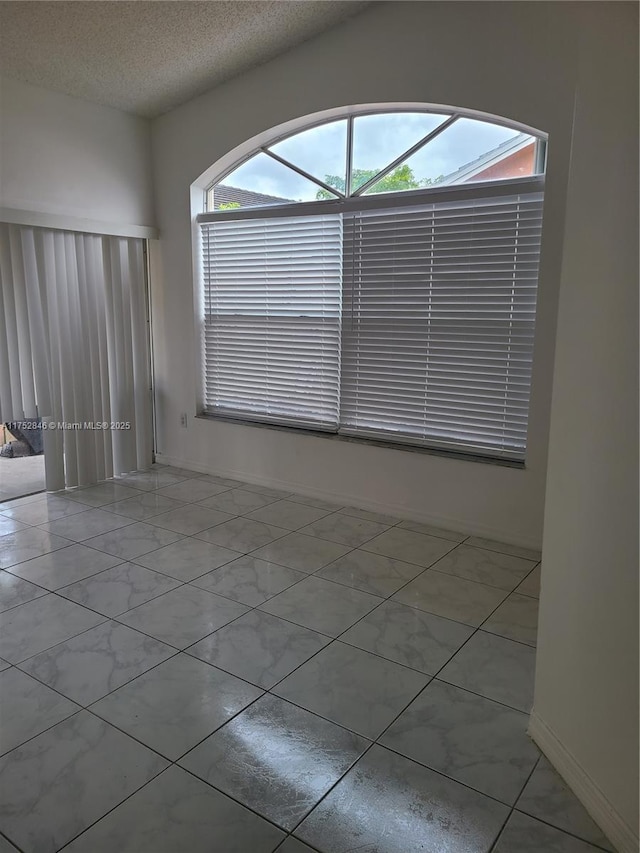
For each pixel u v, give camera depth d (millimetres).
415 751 1908
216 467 4918
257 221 4371
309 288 4207
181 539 3592
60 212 4152
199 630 2598
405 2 3430
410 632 2598
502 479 3555
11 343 3918
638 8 1424
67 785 1762
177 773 1811
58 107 4078
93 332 4461
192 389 4918
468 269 3543
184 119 4488
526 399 3480
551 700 1861
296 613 2748
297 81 3891
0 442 5520
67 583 3016
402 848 1575
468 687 2229
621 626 1514
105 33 3408
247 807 1695
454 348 3666
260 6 3334
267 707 2107
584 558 1666
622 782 1530
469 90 3312
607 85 1542
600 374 1589
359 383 4082
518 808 1693
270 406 4574
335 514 4059
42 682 2230
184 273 4750
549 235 3178
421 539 3633
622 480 1497
